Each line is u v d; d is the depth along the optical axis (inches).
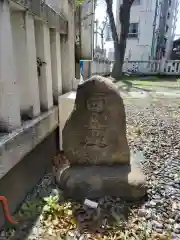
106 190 81.7
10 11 67.7
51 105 103.6
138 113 225.3
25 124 74.7
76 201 80.3
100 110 85.4
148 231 66.2
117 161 89.9
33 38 80.7
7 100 63.9
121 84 432.1
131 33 675.4
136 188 80.4
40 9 84.6
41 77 94.3
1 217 61.9
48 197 79.5
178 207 77.5
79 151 89.4
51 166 104.8
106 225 68.3
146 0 635.5
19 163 73.1
